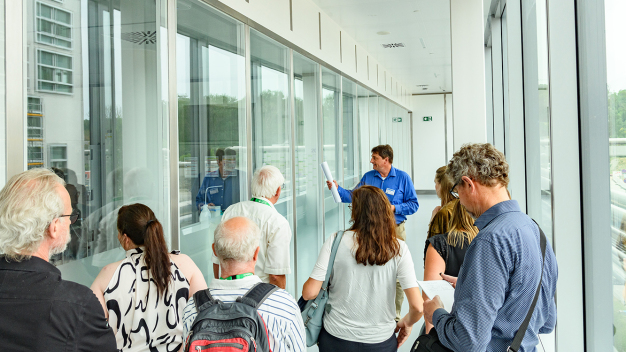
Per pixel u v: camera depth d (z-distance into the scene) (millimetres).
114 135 2225
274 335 1364
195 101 2961
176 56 2750
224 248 1483
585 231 2244
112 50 2221
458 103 3684
